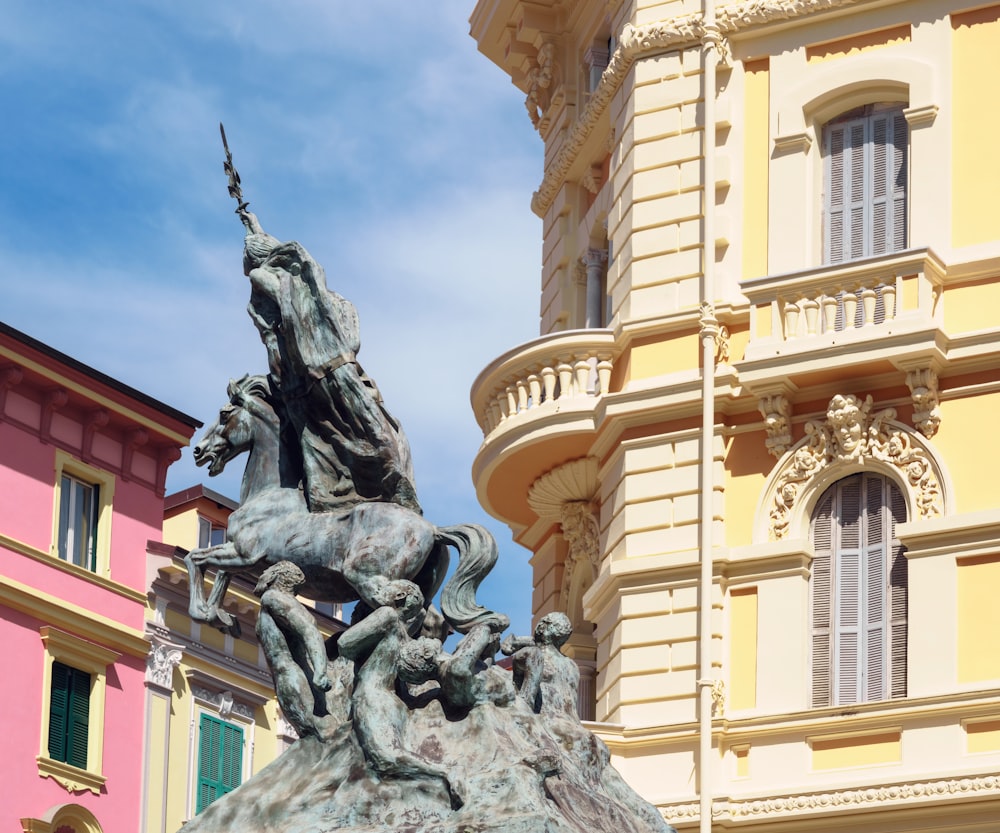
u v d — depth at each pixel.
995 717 30.44
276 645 16.12
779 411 33.03
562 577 37.81
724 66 35.41
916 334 31.88
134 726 46.59
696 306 34.19
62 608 45.66
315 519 16.80
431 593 16.81
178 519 50.56
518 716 15.99
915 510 31.80
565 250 39.72
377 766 15.41
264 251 17.17
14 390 46.28
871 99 34.34
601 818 15.81
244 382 17.47
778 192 34.41
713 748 32.06
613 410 34.28
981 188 33.03
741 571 32.84
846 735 31.34
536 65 41.47
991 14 33.66
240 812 15.66
